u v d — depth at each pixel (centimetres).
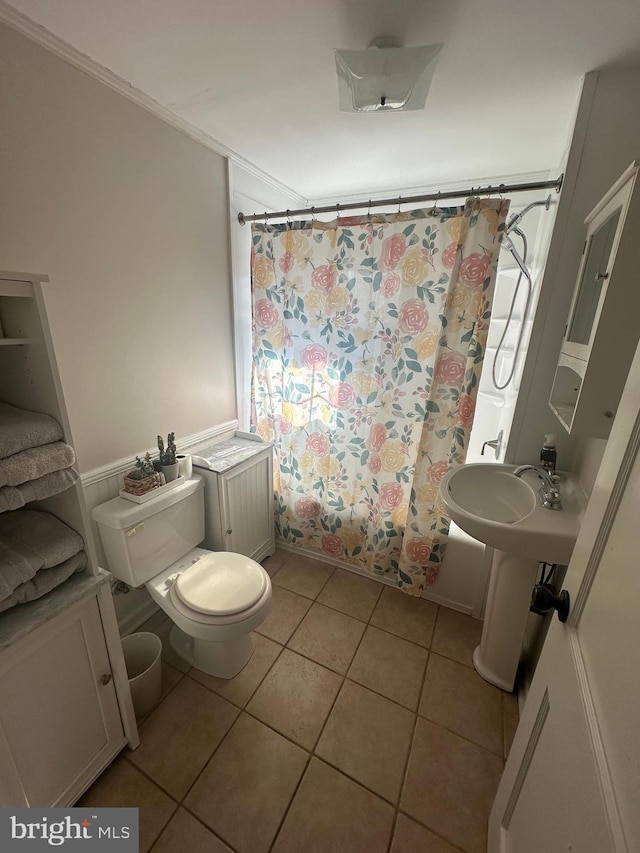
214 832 106
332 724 135
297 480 216
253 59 115
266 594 140
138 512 141
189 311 175
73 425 134
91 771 112
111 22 100
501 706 143
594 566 63
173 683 149
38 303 84
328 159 183
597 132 121
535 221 206
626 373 95
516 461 158
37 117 109
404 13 95
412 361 169
